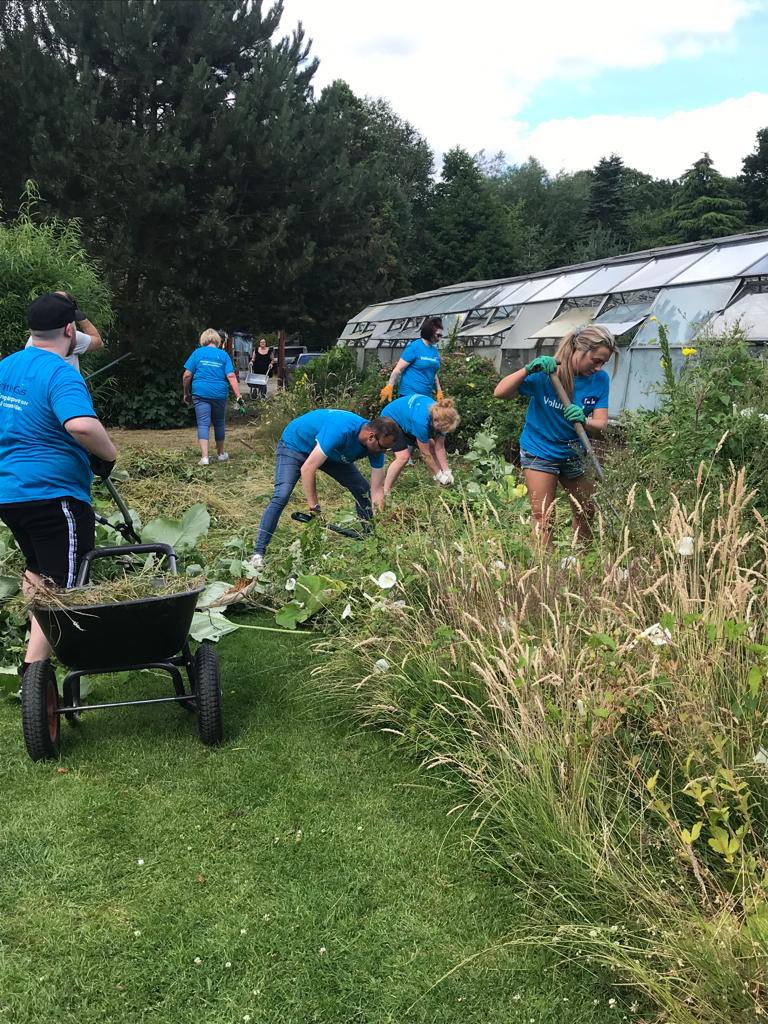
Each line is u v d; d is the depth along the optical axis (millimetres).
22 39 14711
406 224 42000
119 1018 2010
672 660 2666
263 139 15977
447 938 2268
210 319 17266
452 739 3061
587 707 2602
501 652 2941
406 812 2846
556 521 4457
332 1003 2055
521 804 2578
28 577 3309
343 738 3346
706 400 4047
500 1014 2031
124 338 15156
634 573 3299
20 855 2598
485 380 10742
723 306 9094
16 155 15125
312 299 19719
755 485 3705
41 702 3105
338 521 6043
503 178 63469
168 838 2693
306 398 12352
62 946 2227
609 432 4730
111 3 14875
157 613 2961
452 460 9062
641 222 52625
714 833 2152
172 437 13578
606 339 4531
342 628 3918
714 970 1892
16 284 9086
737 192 51781
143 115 15773
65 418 3137
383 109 48438
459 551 3801
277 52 16578
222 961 2182
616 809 2535
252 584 4637
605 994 2084
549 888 2391
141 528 5465
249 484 8531
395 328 19297
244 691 3801
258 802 2900
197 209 15773
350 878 2508
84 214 14953
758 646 2420
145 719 3557
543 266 49562
